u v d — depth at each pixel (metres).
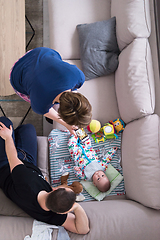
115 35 1.91
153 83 1.67
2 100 2.19
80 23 2.03
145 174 1.51
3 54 1.88
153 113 1.79
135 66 1.68
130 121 1.80
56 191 1.16
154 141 1.55
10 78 1.29
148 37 1.84
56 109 1.82
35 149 1.69
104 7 2.06
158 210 1.44
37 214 1.28
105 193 1.74
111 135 1.86
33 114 2.21
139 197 1.51
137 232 1.33
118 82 1.85
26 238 1.24
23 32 1.90
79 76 0.98
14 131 1.75
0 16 1.89
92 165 1.77
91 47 1.88
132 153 1.65
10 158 1.31
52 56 1.03
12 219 1.33
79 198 1.68
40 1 2.37
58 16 2.02
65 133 1.87
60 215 1.30
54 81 0.92
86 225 1.30
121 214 1.39
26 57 1.15
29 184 1.24
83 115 0.83
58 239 1.27
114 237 1.31
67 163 1.81
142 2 1.72
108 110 1.92
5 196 1.39
